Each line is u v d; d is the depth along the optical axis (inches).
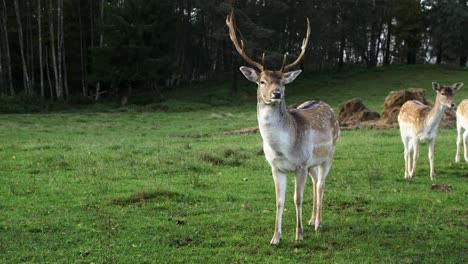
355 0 1626.5
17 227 264.5
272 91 219.8
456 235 255.1
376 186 357.4
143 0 1306.6
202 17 1599.4
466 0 1793.8
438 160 457.1
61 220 276.2
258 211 296.2
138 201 313.7
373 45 1876.2
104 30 1280.8
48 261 222.5
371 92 1359.5
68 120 913.5
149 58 1279.5
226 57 1690.5
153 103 1261.1
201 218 281.1
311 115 257.8
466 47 1843.0
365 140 562.6
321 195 266.7
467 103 439.8
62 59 1414.9
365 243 244.4
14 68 1483.8
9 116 976.3
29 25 1330.0
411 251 233.6
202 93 1430.9
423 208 301.0
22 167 410.0
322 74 1692.9
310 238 251.4
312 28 1566.2
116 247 238.2
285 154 233.1
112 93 1427.2
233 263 221.6
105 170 398.6
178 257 227.8
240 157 456.8
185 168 406.3
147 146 527.5
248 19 1353.3
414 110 391.5
